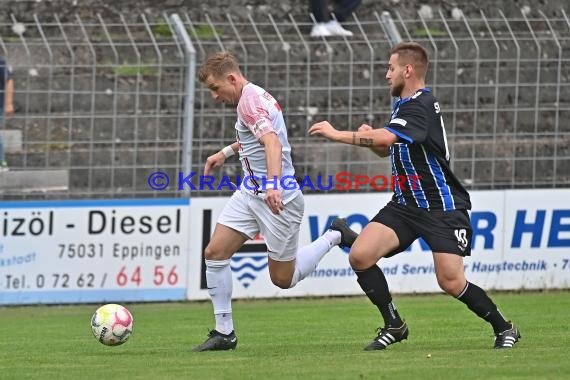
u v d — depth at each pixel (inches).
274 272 865.5
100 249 1334.9
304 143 1417.3
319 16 1683.1
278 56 1593.3
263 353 836.0
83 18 1775.3
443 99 1446.9
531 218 1423.5
